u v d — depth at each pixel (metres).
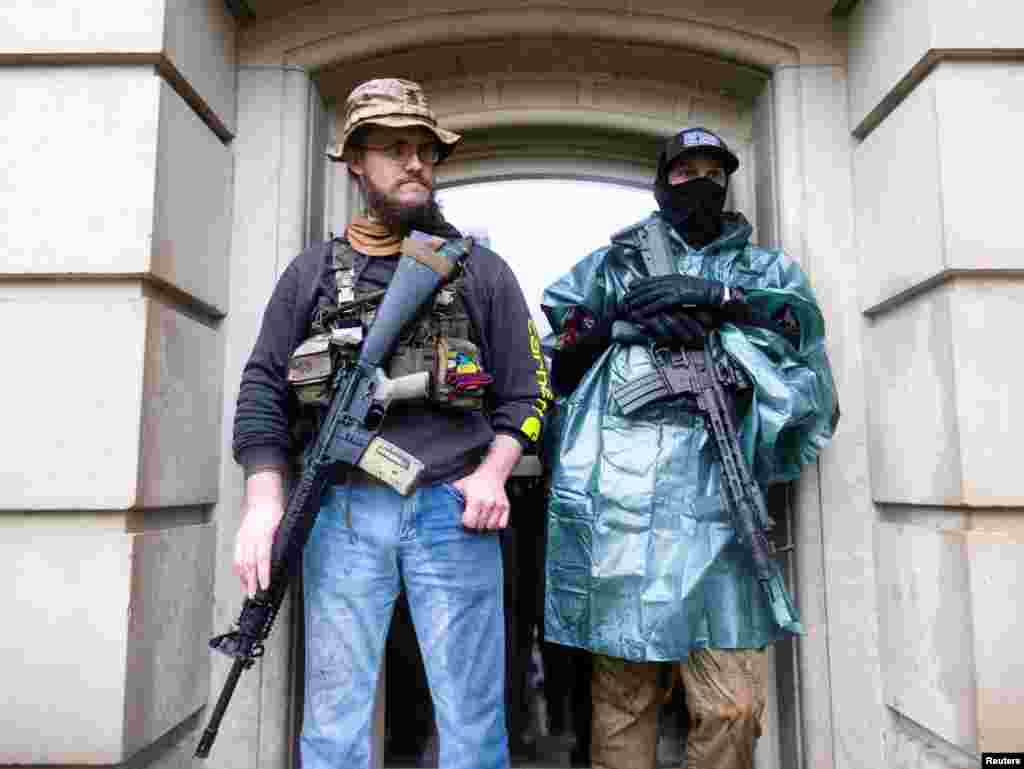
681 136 2.00
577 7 2.28
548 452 1.99
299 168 2.22
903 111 1.89
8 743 1.55
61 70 1.72
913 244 1.85
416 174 1.60
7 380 1.63
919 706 1.83
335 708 1.48
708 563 1.70
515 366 1.62
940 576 1.74
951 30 1.74
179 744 1.89
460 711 1.48
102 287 1.69
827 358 1.95
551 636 1.78
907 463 1.90
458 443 1.54
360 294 1.58
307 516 1.47
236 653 1.44
